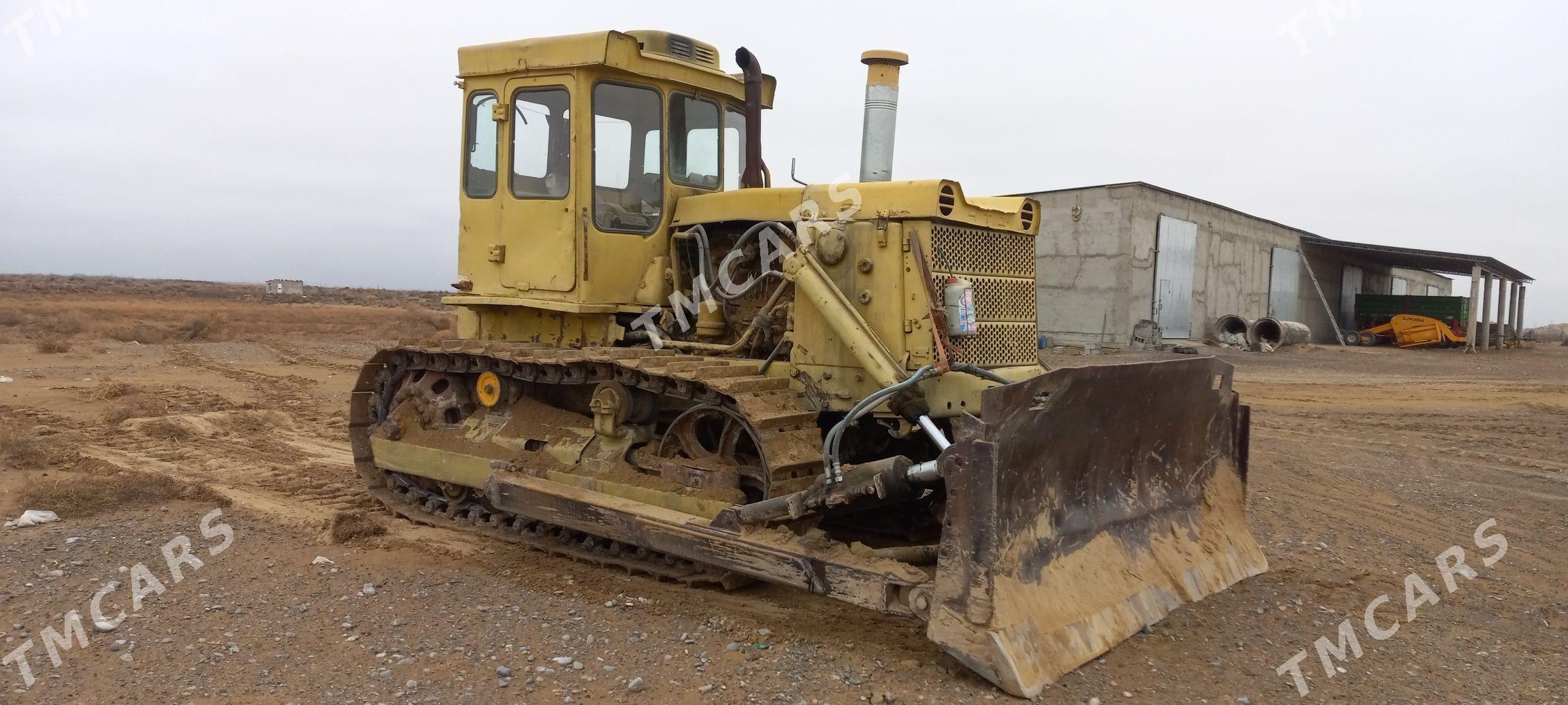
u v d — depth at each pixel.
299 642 4.48
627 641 4.48
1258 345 27.03
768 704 3.81
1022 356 5.68
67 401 12.64
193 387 14.80
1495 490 8.53
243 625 4.70
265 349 22.73
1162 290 26.67
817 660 4.24
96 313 36.00
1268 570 5.71
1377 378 19.44
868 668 4.14
